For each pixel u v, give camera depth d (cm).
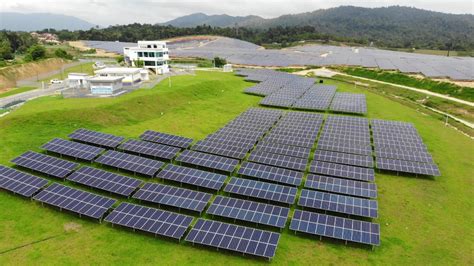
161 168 4491
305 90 9300
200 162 4600
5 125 5275
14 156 4578
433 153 5416
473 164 5109
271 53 19450
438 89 10612
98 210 3450
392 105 8450
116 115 6134
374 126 6256
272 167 4450
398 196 4094
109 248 3067
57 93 7425
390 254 3100
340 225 3303
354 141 5544
